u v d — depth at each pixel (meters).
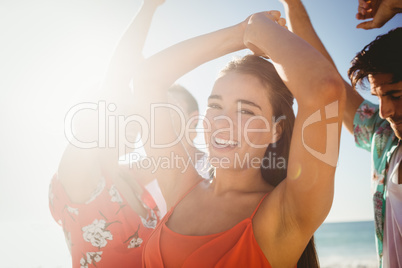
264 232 1.32
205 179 1.76
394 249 2.04
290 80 1.19
